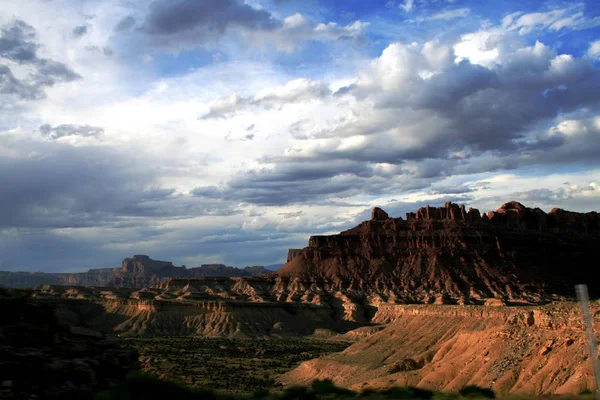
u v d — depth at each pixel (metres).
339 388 40.56
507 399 36.12
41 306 41.44
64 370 33.53
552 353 83.06
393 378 100.38
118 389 31.73
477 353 96.81
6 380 30.64
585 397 32.94
